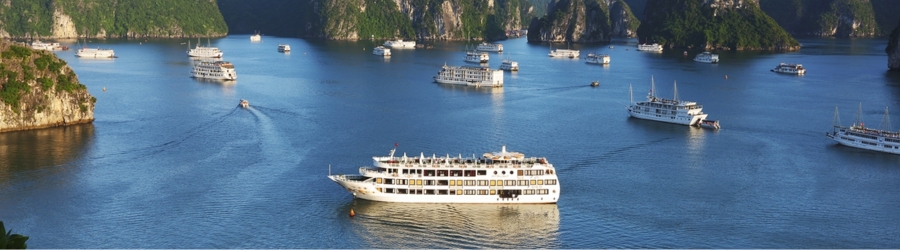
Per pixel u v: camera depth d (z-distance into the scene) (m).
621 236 146.62
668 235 147.38
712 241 144.50
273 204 161.50
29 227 148.25
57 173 184.00
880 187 181.50
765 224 154.00
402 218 153.88
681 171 193.62
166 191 170.12
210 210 157.75
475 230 148.62
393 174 159.50
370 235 145.88
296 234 146.12
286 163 194.25
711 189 177.25
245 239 143.50
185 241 142.25
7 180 177.50
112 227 148.50
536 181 160.25
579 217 155.88
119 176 181.75
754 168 198.25
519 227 150.25
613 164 199.88
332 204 161.38
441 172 159.12
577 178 184.25
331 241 143.38
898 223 155.88
